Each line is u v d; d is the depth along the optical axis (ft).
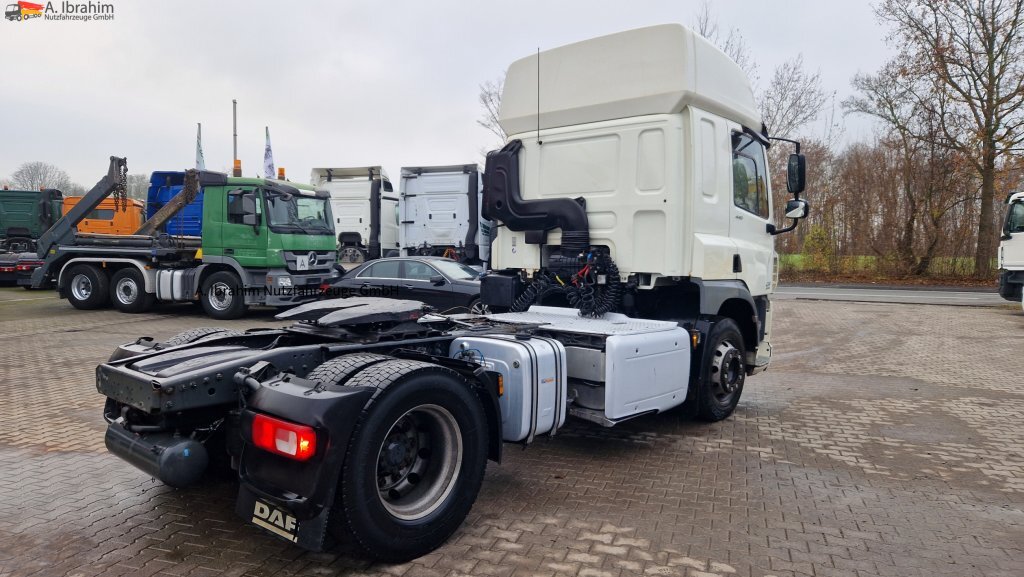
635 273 17.61
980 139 78.38
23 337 34.53
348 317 12.48
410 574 10.07
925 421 19.70
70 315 44.37
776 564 10.46
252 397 10.00
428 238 58.23
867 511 12.71
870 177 92.02
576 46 18.65
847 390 24.32
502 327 15.48
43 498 13.01
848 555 10.80
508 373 13.01
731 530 11.76
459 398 11.05
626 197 17.66
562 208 18.47
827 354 33.42
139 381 10.40
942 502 13.23
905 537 11.53
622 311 18.37
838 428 18.83
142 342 13.39
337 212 66.74
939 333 41.34
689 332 17.31
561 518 12.25
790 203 20.84
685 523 12.05
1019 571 10.31
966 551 11.01
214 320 41.93
